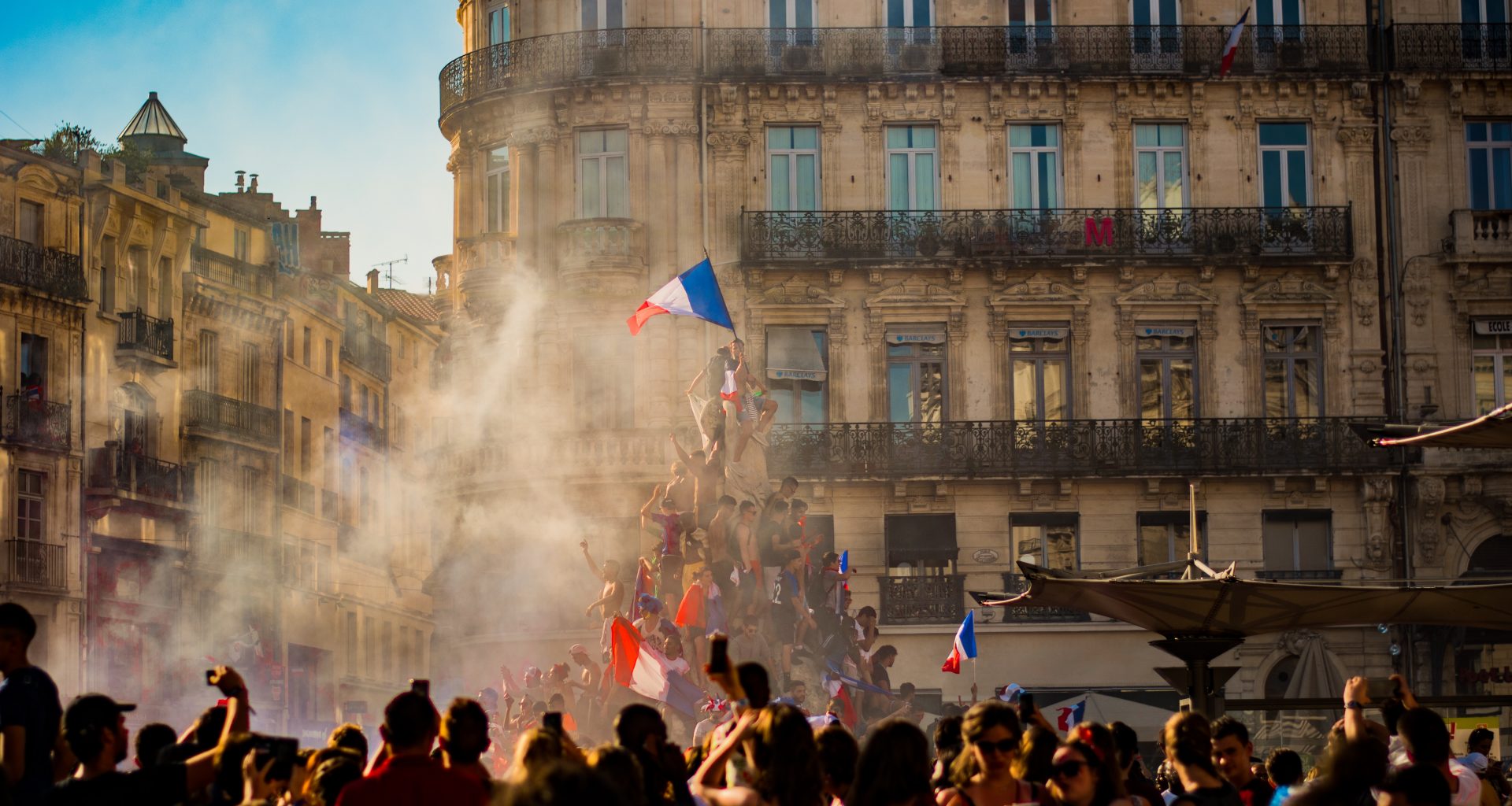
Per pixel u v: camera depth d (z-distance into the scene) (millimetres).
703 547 32500
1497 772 19844
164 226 66375
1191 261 51406
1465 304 51781
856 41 52188
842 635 32969
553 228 52375
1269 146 52469
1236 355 51781
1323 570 51219
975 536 50969
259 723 66312
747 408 33469
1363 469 50844
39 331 59531
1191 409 51906
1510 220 51625
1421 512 51062
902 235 51438
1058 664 49875
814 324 51625
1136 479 50969
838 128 51875
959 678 49969
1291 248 51594
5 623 12539
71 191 61531
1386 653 50344
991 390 51531
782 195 52000
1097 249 51500
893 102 52000
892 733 10898
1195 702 22109
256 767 11352
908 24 52656
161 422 66375
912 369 51688
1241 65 52125
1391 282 51812
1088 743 11828
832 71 52000
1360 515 51250
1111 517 51219
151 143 80250
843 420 51219
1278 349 52000
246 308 72000
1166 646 22344
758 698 11180
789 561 32562
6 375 58062
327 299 80562
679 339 51469
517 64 52969
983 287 51688
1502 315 51812
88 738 11844
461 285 53250
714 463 33031
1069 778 11602
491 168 54062
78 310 61156
